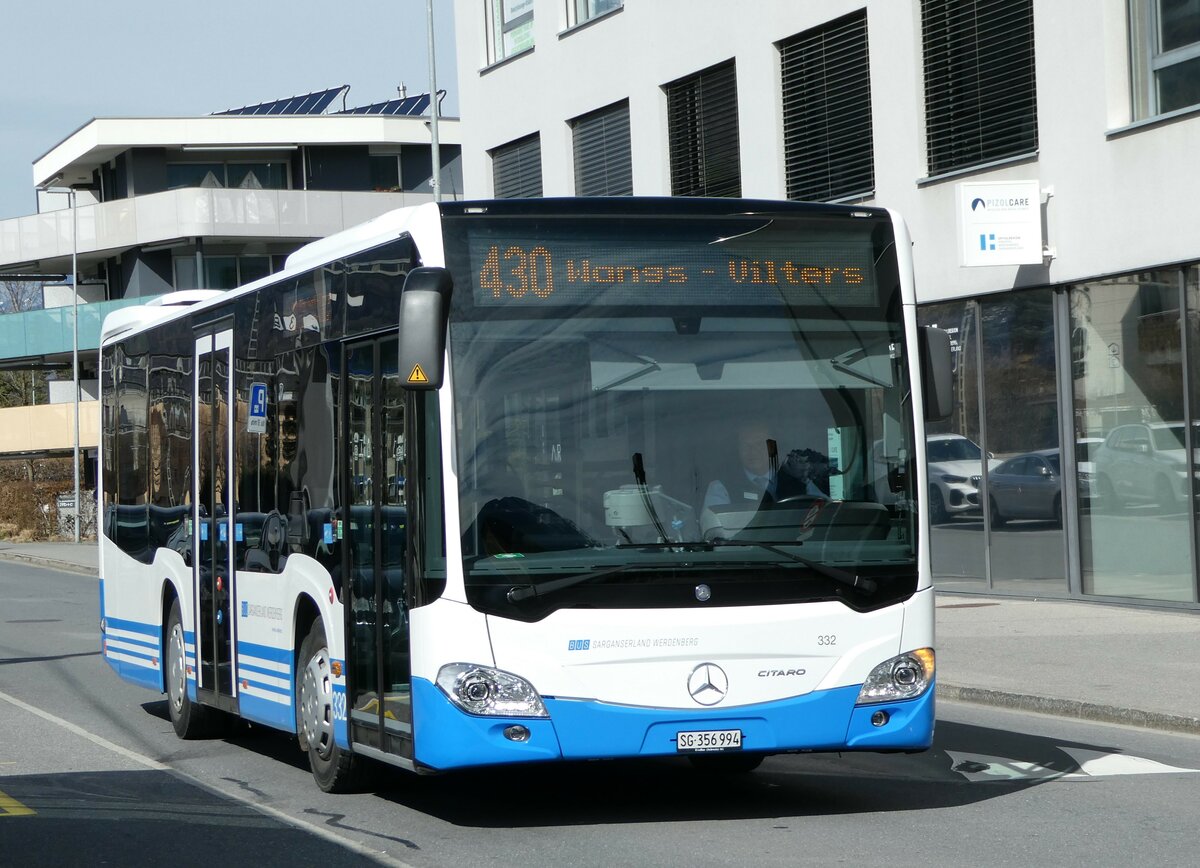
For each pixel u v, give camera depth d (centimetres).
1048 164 2188
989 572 2342
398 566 928
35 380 9462
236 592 1234
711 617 891
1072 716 1381
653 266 928
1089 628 1902
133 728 1457
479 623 873
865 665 912
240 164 6812
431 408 896
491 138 3462
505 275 909
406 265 926
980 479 2347
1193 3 2005
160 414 1451
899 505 935
